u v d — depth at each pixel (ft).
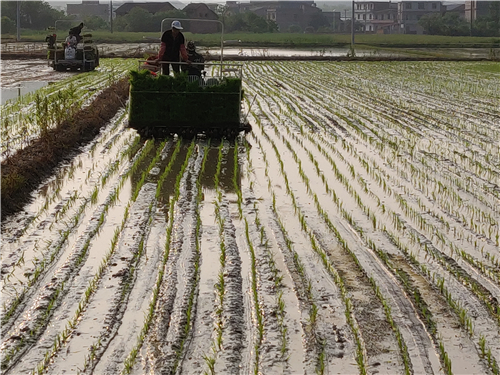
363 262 24.90
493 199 34.04
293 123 56.90
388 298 21.74
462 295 22.07
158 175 37.93
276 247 26.35
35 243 26.43
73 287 22.27
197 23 283.38
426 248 26.40
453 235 28.22
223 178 37.42
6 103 61.26
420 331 19.60
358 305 21.20
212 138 48.91
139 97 46.93
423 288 22.62
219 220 29.68
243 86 88.79
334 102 72.64
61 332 19.27
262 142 48.21
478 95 81.00
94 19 291.79
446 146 47.67
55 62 103.40
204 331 19.40
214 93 47.09
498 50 184.03
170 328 19.49
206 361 17.71
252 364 17.71
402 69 122.52
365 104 71.10
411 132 53.26
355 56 155.02
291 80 99.55
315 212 31.19
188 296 21.58
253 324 19.89
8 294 21.65
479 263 24.93
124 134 50.47
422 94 81.66
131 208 31.32
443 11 386.73
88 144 46.44
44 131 42.37
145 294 21.81
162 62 47.85
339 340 19.01
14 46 174.19
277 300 21.49
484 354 18.35
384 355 18.24
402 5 387.34
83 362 17.69
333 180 37.24
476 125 57.31
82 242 26.53
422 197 34.12
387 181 37.32
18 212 30.42
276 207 31.96
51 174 37.76
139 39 202.69
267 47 195.31
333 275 23.59
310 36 238.68
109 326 19.58
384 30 394.73
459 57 154.81
